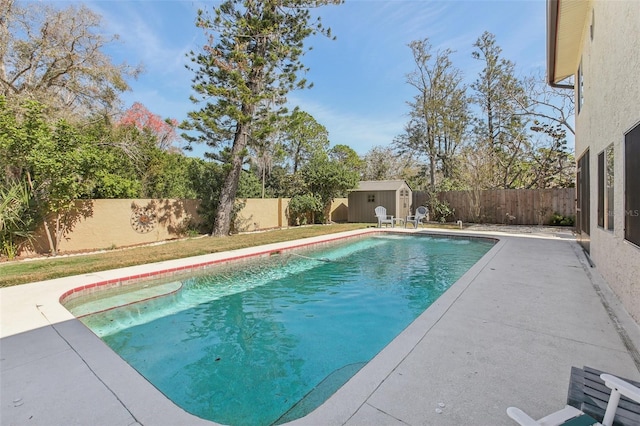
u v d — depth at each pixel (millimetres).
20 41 11711
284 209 16297
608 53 5020
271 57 11227
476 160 16938
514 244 9281
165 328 4598
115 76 13414
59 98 12352
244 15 11750
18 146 7516
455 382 2404
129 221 10617
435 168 24109
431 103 21672
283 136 20266
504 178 19938
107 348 3207
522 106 18547
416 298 5789
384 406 2141
